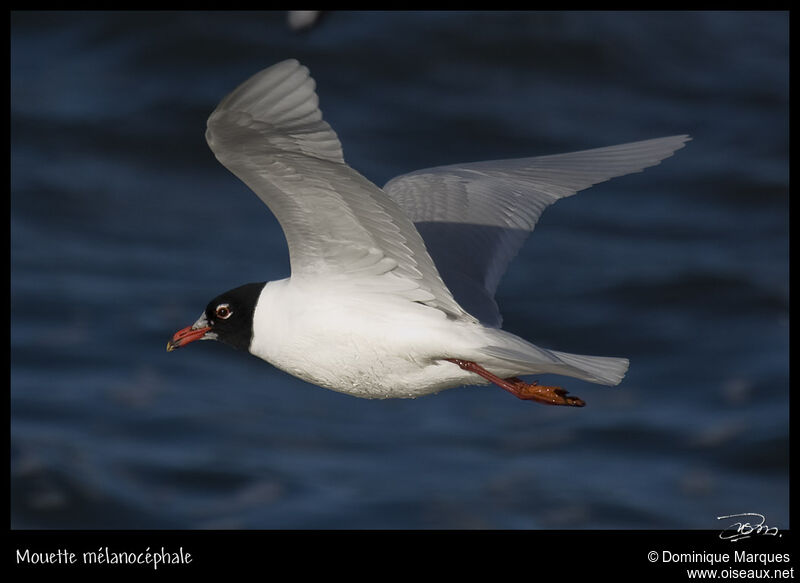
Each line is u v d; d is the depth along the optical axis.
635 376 17.06
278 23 24.83
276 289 7.70
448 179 8.80
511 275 19.44
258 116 5.94
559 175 8.69
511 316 18.39
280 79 5.80
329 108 23.45
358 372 7.58
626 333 18.08
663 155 8.52
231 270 19.44
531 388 7.61
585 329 18.14
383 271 7.26
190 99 23.19
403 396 7.79
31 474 14.52
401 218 6.74
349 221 6.90
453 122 23.28
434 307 7.35
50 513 13.95
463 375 7.54
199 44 24.28
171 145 22.39
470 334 7.26
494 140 22.92
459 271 8.30
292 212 6.87
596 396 16.52
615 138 23.25
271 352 7.74
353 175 6.28
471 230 8.50
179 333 7.97
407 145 22.66
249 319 7.78
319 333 7.47
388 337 7.36
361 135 22.81
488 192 8.66
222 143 6.13
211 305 7.88
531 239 20.67
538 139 23.02
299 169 6.34
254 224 20.86
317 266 7.35
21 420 15.62
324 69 24.17
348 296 7.39
